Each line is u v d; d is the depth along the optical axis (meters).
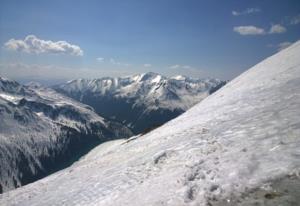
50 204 18.84
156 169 15.76
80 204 15.89
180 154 15.80
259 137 12.73
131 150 29.09
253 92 25.42
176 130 27.14
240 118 18.11
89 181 21.09
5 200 28.62
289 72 25.97
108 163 27.53
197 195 10.15
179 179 12.09
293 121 12.98
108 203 13.95
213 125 19.73
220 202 9.09
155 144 24.61
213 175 10.91
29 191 29.22
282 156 9.99
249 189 9.02
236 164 10.87
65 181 26.56
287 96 18.25
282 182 8.61
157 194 11.84
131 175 16.95
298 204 7.50
